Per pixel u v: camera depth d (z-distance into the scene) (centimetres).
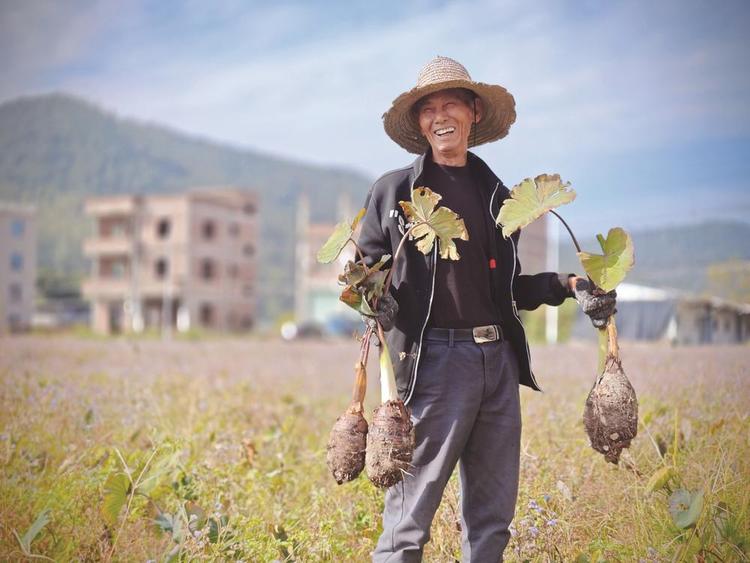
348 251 3653
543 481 403
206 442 546
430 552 364
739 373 597
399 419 290
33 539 351
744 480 375
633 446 454
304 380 1132
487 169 337
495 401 321
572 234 315
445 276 317
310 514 407
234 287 6581
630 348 1446
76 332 4069
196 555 329
